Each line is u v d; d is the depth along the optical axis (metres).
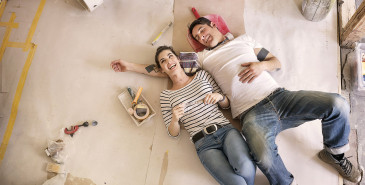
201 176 2.12
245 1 2.60
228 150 1.88
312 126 2.20
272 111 1.97
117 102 2.38
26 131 2.34
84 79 2.47
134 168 2.19
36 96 2.44
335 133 1.88
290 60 2.38
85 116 2.35
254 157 1.84
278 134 2.19
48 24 2.66
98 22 2.64
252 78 2.09
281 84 2.32
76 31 2.62
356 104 2.31
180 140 2.23
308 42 2.44
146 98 2.38
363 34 2.25
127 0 2.70
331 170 2.08
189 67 2.25
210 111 2.07
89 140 2.28
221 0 2.62
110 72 2.47
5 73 2.53
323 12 2.40
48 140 2.29
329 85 2.31
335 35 2.45
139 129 2.29
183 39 2.53
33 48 2.59
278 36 2.47
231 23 2.53
